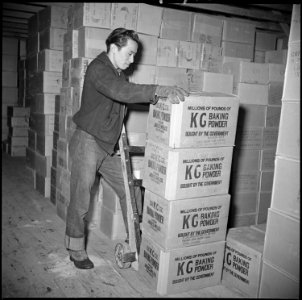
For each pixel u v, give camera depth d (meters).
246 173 3.15
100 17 2.70
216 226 2.09
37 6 4.25
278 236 1.86
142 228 2.18
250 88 3.07
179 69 3.03
